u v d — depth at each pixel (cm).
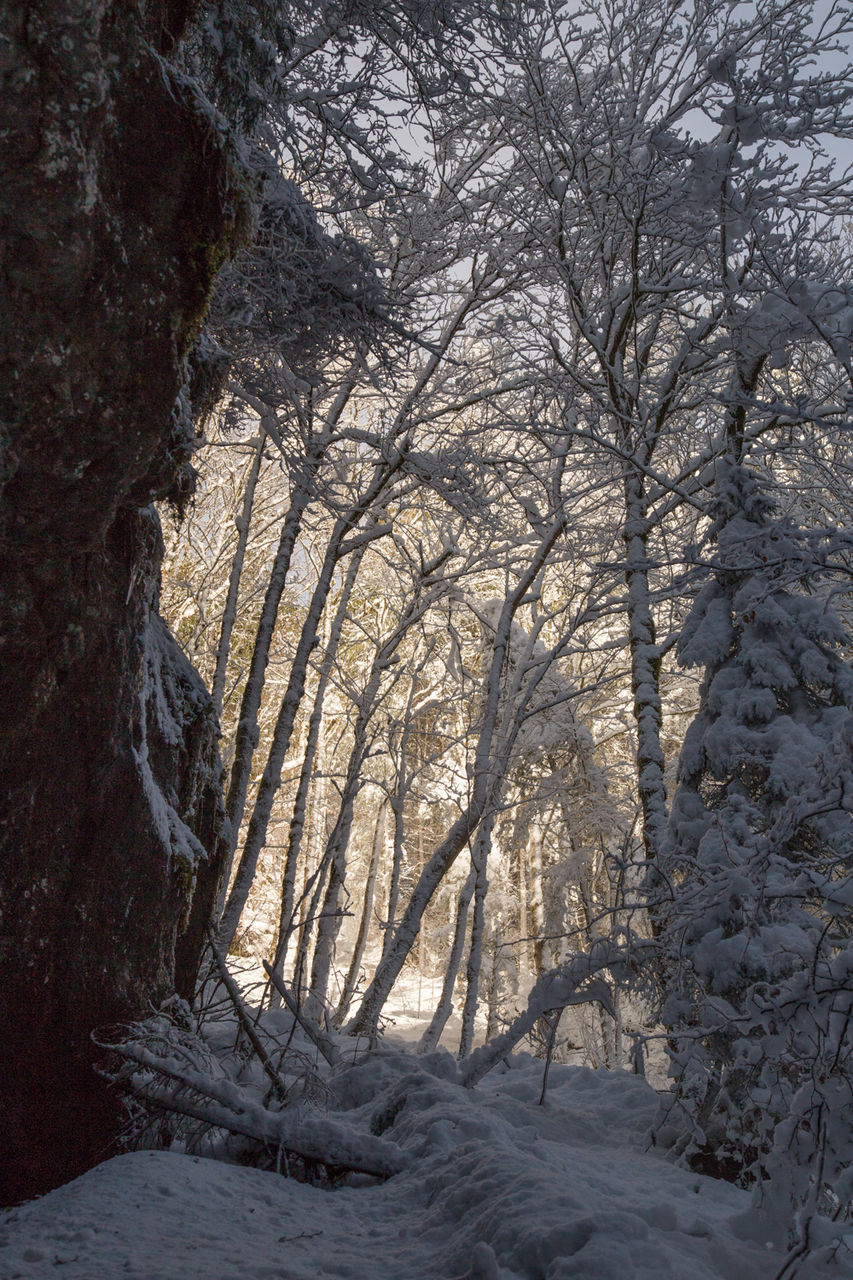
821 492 1105
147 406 343
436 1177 391
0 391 304
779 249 789
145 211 331
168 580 1888
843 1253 351
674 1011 570
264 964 545
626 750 1962
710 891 510
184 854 488
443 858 1105
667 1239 346
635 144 1004
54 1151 412
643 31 1023
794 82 791
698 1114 595
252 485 1314
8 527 340
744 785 650
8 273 289
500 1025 1717
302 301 747
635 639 948
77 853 426
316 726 1363
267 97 527
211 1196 372
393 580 1814
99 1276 285
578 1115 663
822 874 477
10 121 271
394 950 1070
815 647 652
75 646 401
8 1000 402
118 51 311
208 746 591
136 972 455
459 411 1123
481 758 1144
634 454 965
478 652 1772
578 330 1158
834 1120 352
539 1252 301
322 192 847
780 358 799
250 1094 537
